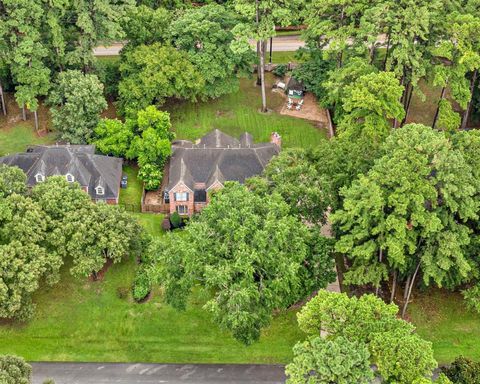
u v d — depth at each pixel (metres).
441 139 54.16
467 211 53.41
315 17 82.38
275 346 58.28
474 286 59.31
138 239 63.41
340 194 56.66
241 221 54.12
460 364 49.06
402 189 52.12
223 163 74.94
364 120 72.06
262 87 87.94
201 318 60.59
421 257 55.62
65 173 73.00
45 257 57.91
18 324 59.19
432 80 77.62
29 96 78.81
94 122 79.75
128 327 59.69
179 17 86.94
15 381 44.84
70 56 81.06
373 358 47.84
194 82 82.88
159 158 77.12
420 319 61.31
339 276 65.25
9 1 74.94
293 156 64.75
